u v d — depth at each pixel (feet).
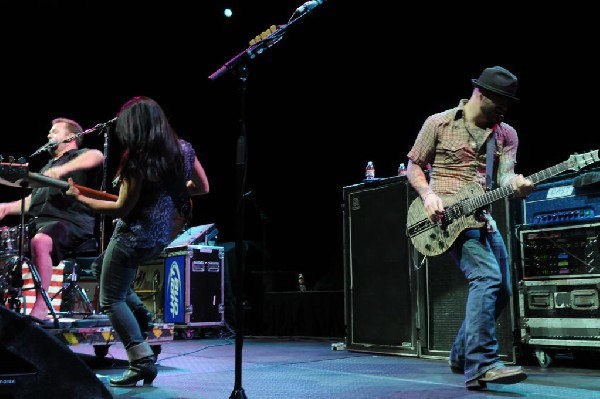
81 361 6.23
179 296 22.57
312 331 22.29
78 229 13.21
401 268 15.25
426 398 9.09
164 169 9.51
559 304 12.60
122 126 9.48
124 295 10.16
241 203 7.89
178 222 10.40
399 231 15.37
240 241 7.82
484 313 9.59
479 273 9.80
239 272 7.75
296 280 25.59
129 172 9.29
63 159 13.64
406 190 15.25
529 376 11.46
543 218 13.53
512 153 10.46
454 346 11.13
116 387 10.16
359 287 16.35
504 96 9.73
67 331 13.04
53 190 13.01
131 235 9.52
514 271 13.32
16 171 8.71
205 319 22.65
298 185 28.19
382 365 13.37
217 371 12.37
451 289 14.23
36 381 5.95
